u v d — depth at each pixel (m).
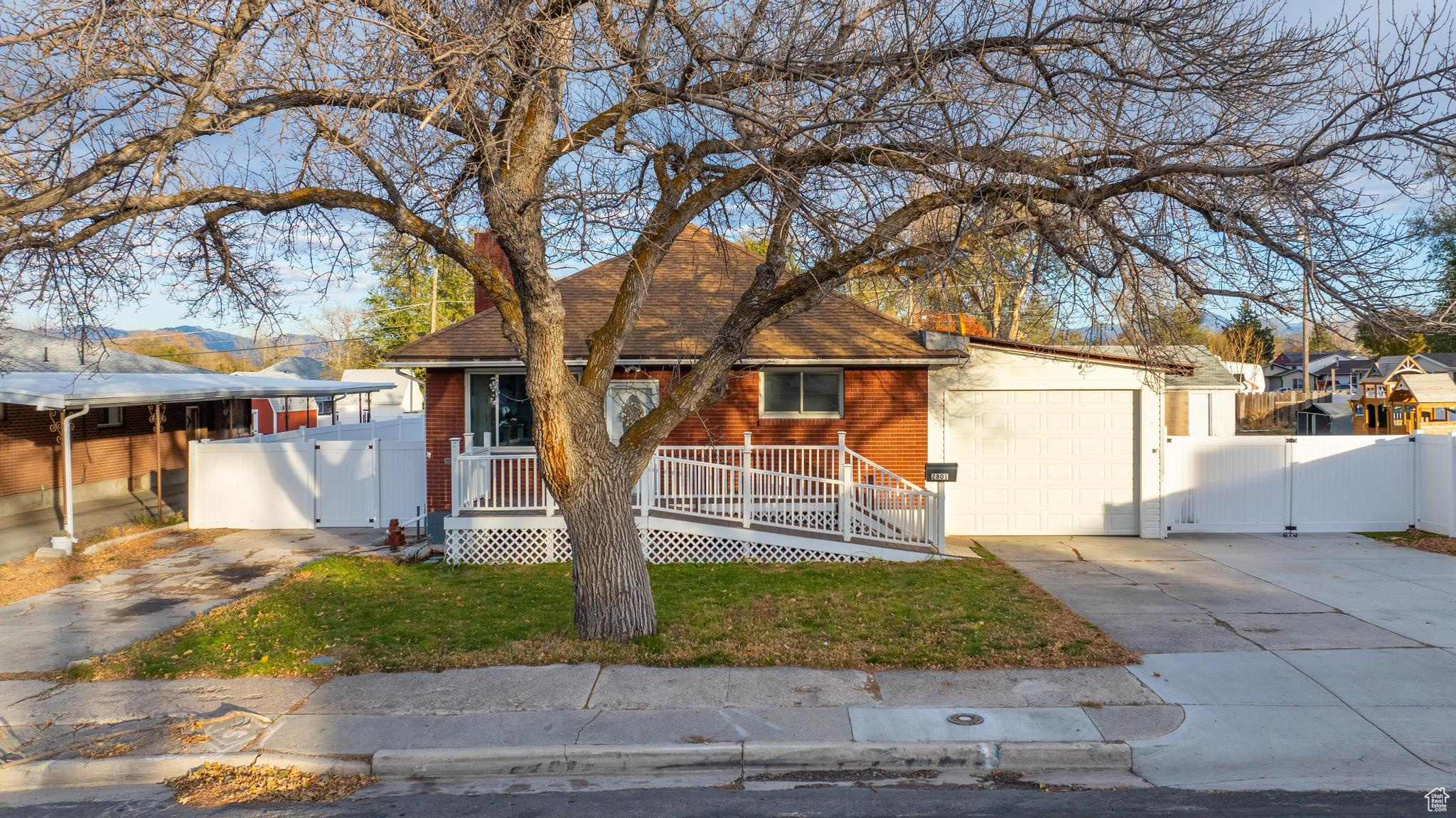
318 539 15.48
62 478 21.12
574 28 8.64
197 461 16.67
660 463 13.06
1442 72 7.19
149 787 6.20
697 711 7.02
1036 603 10.06
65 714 7.23
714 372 8.76
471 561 12.91
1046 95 7.91
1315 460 15.24
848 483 12.84
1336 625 9.18
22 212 6.95
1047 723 6.70
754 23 8.21
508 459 13.19
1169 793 5.78
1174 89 7.86
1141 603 10.23
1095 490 15.20
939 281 9.23
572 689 7.51
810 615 9.58
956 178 8.39
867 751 6.31
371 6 7.58
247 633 9.35
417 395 45.50
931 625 9.19
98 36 6.41
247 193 7.86
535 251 7.73
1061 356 14.97
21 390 14.62
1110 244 8.41
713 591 10.66
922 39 8.31
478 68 6.89
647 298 15.41
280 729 6.85
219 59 7.15
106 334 9.95
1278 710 6.92
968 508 15.23
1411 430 23.69
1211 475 15.31
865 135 8.45
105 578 12.36
